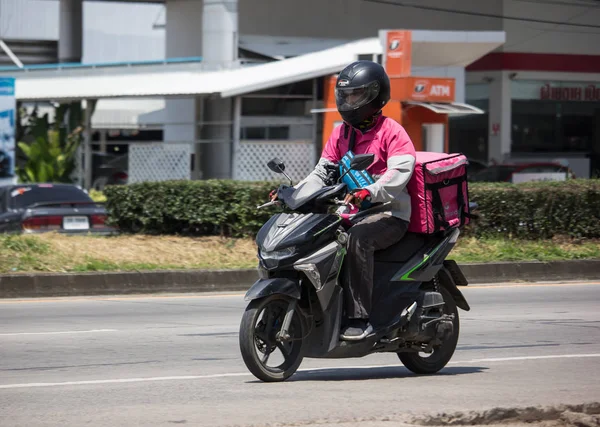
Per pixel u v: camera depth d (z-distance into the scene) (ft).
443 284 44.29
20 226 95.91
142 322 62.08
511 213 94.02
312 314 39.88
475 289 80.69
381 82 40.86
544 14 252.62
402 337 41.68
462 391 38.99
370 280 40.22
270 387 40.06
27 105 218.59
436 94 151.12
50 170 183.21
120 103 195.42
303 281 39.27
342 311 40.14
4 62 258.98
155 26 284.61
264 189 90.74
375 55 153.48
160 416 34.22
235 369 45.32
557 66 256.11
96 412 35.09
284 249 38.37
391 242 40.98
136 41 285.02
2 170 158.61
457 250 90.38
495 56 253.03
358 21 234.79
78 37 227.81
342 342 39.78
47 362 47.32
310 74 164.04
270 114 176.35
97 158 192.54
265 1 225.56
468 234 94.17
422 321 42.19
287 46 224.12
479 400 36.83
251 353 39.24
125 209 95.09
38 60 258.98
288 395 38.14
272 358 49.78
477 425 33.01
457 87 175.94
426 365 43.75
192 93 176.96
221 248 89.40
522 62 253.44
